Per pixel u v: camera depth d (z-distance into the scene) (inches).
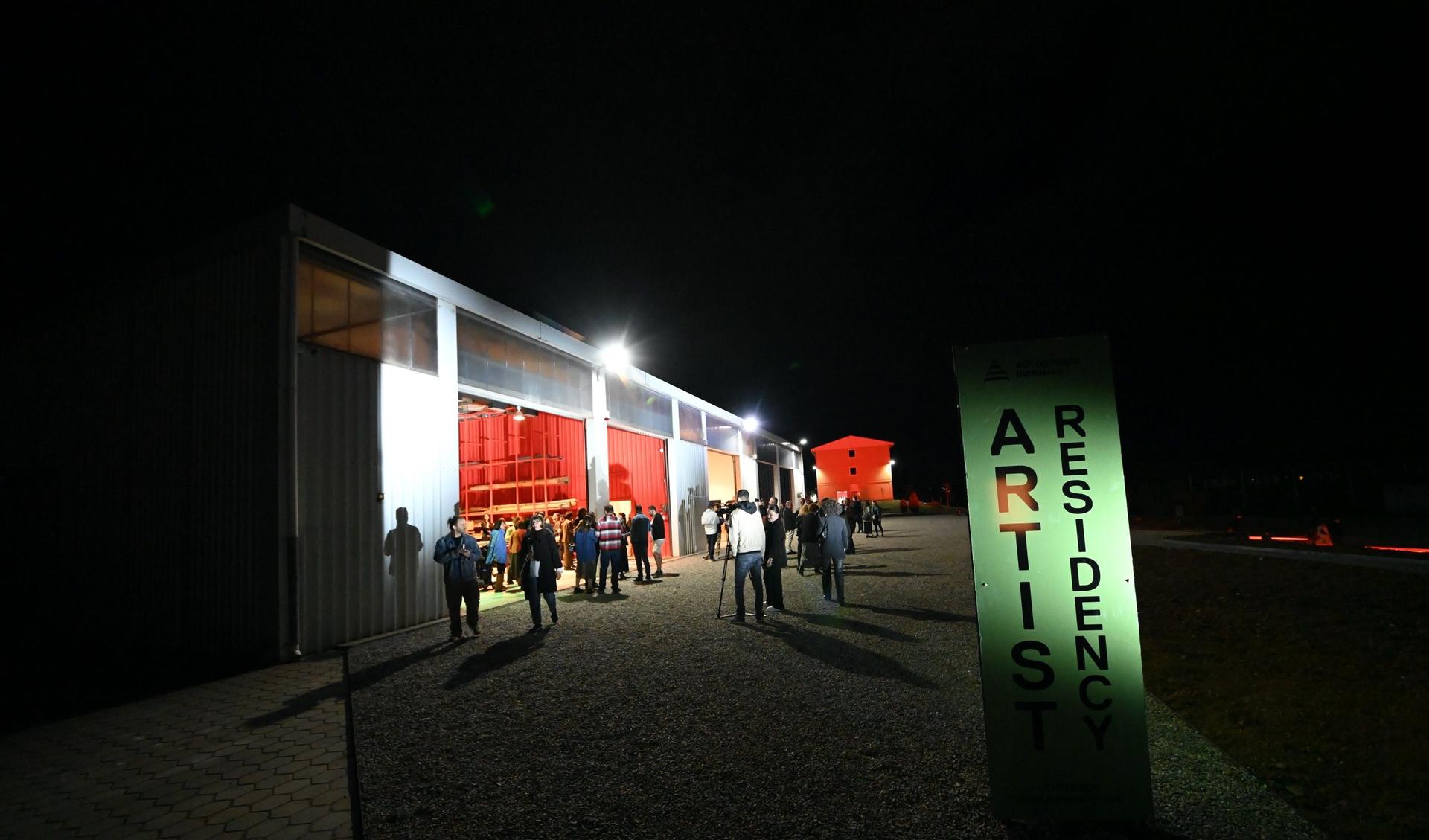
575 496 675.4
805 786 152.8
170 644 333.4
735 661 268.1
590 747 181.2
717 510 745.6
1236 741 185.8
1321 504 1440.7
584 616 389.4
